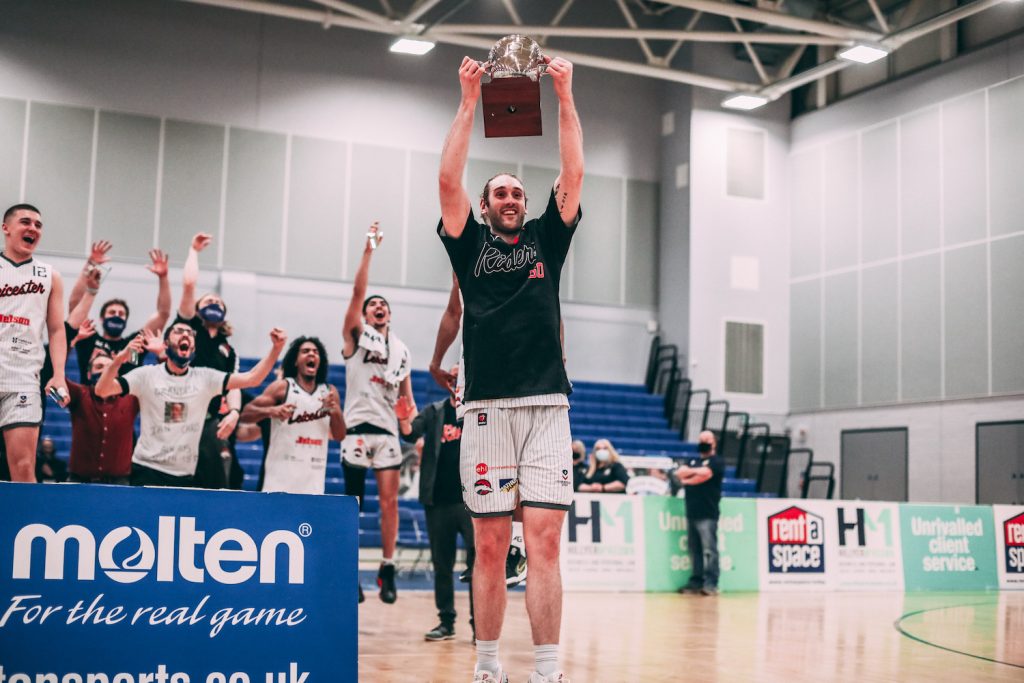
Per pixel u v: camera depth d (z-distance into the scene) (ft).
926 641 21.43
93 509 9.71
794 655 18.65
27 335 16.33
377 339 22.44
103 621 9.58
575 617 25.55
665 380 59.06
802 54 59.62
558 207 11.34
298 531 10.30
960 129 51.37
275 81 53.88
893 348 53.67
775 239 60.34
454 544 20.10
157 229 50.96
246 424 20.94
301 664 10.10
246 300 51.80
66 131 49.83
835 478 56.13
